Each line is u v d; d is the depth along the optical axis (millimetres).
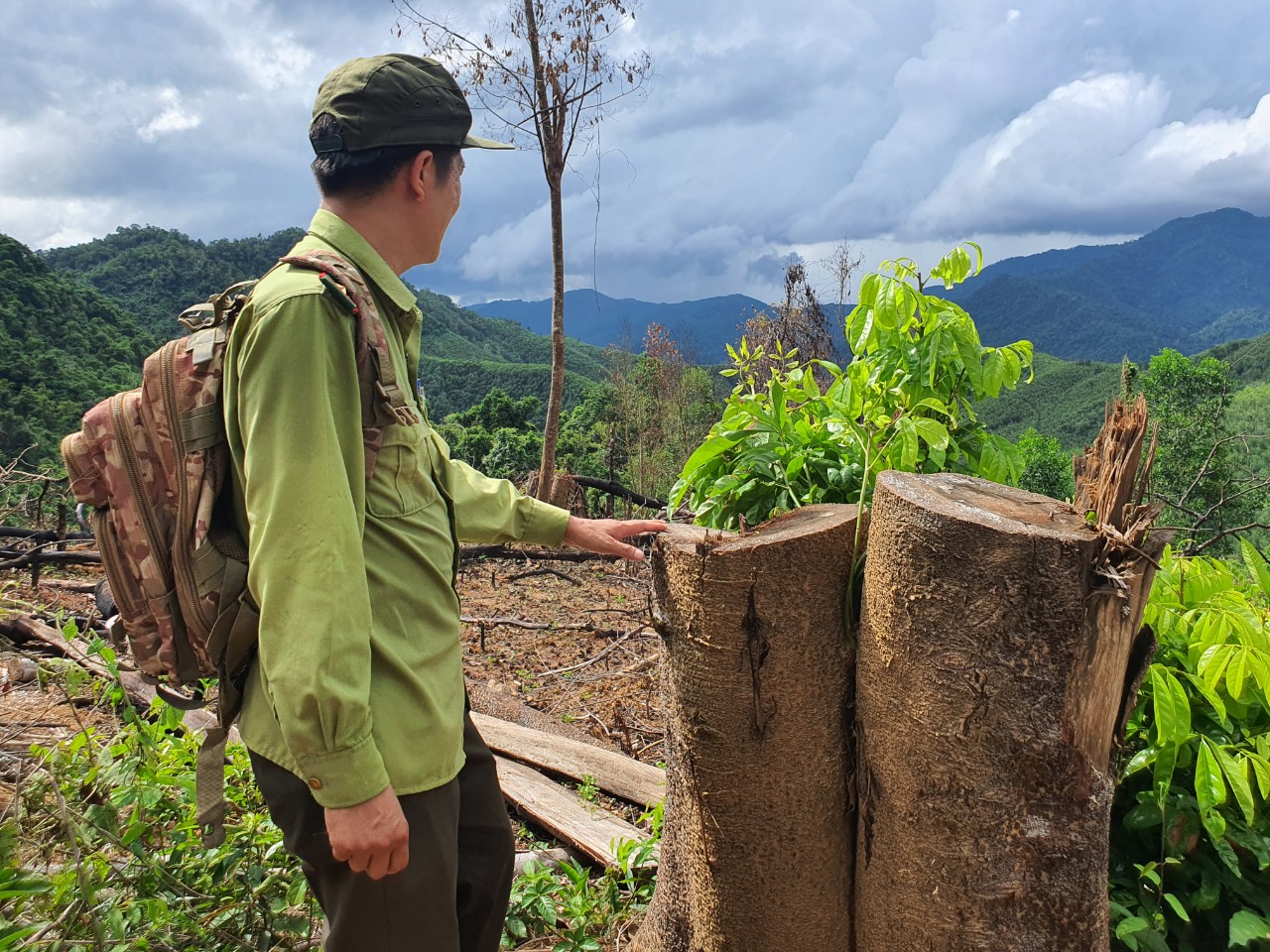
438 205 1638
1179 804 2029
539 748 3998
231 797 2564
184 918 2166
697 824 1927
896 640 1641
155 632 1506
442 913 1503
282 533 1258
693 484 2484
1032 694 1533
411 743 1439
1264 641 2045
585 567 9000
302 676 1223
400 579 1486
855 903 1896
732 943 1944
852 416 2457
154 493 1444
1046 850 1581
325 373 1332
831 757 1844
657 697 5102
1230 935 1869
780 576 1735
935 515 1550
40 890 1894
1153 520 1485
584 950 2426
